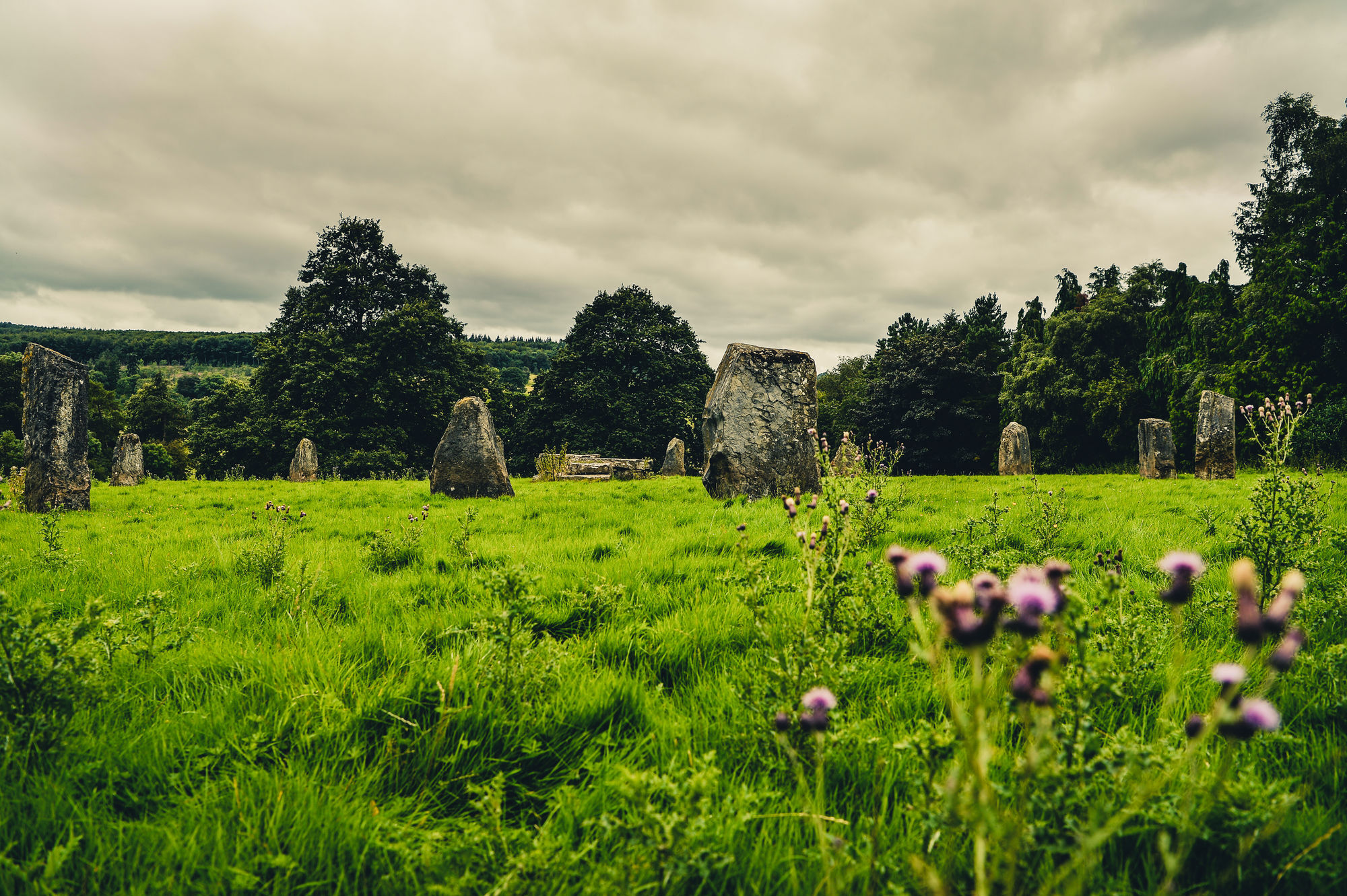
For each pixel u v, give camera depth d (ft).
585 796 6.89
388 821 6.27
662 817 5.16
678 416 132.98
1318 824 5.92
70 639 7.45
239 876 5.57
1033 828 4.70
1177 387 102.37
